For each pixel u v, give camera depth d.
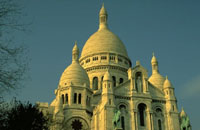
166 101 84.00
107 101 75.75
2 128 41.25
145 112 80.38
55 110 81.44
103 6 129.38
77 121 83.69
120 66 107.25
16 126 42.34
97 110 78.88
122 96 80.12
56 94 96.25
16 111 43.72
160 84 105.12
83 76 93.44
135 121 77.50
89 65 107.62
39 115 46.25
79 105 86.25
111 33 118.44
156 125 80.19
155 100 83.44
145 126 78.38
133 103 79.69
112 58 109.62
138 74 85.88
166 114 82.31
